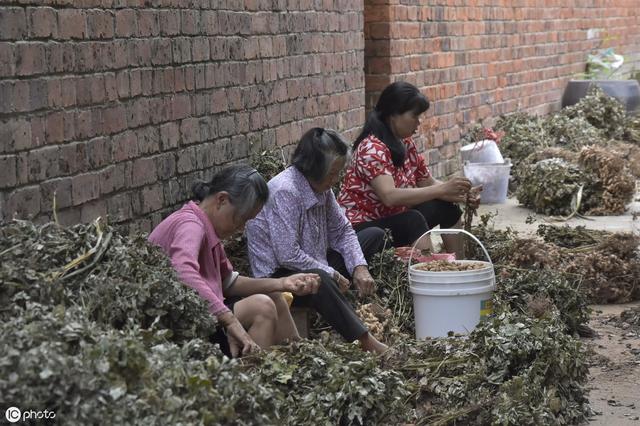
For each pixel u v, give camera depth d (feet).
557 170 56.80
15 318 20.31
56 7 27.76
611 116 79.61
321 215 32.73
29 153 26.76
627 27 109.19
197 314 24.12
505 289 35.55
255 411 20.39
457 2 65.41
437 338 29.89
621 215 56.85
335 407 24.47
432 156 62.03
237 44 38.91
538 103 84.07
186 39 35.09
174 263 26.30
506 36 75.46
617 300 40.73
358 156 38.14
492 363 27.61
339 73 49.26
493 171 59.67
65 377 18.49
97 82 29.84
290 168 32.14
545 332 27.76
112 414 18.52
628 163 61.31
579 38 93.97
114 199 30.99
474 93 69.36
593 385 30.55
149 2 32.63
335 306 29.68
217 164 37.58
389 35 55.52
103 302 22.25
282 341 28.89
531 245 40.88
